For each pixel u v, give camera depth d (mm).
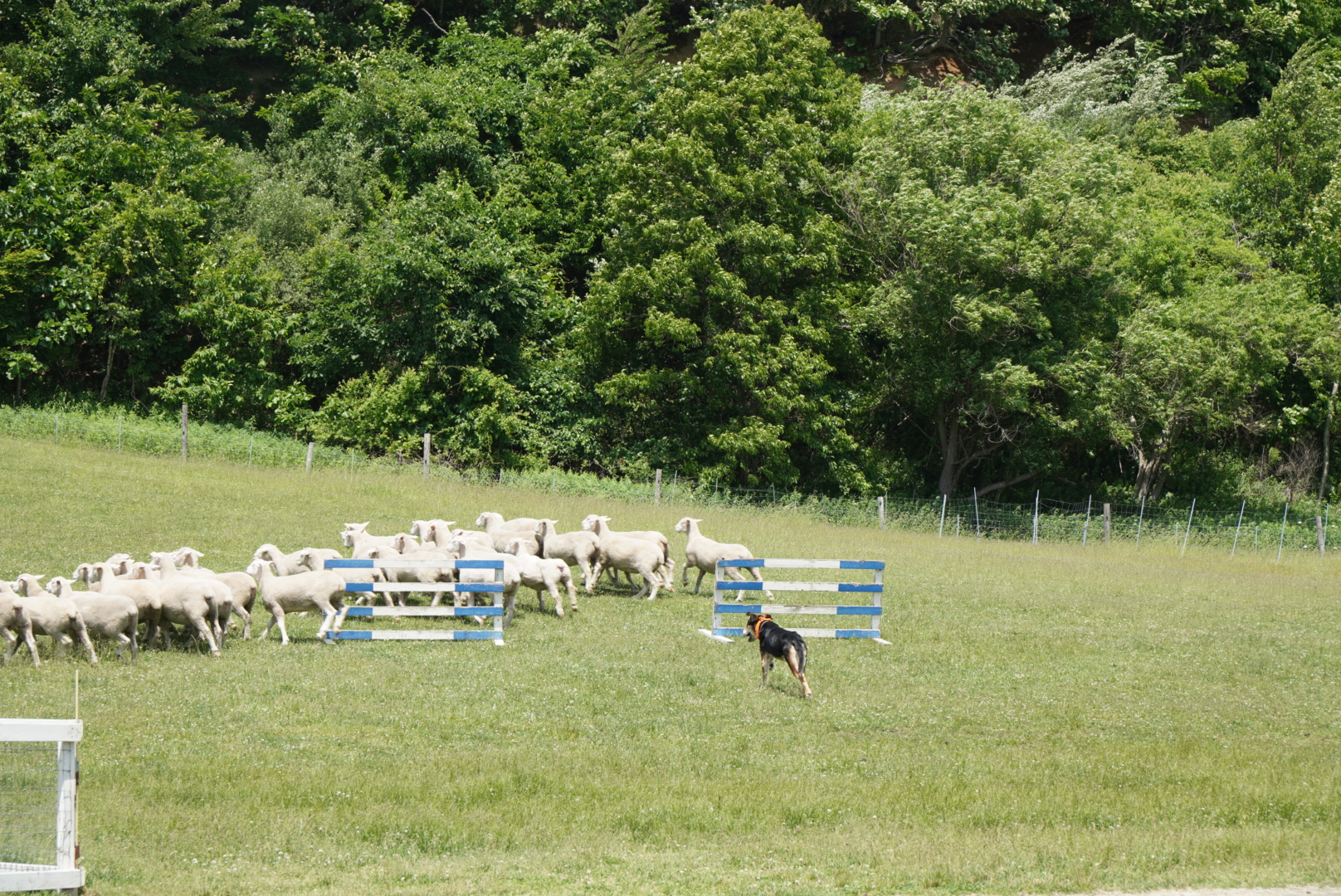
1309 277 47094
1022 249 37750
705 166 38062
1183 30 60844
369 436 38438
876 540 29875
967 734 13578
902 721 13961
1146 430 43625
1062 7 60906
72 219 36906
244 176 42250
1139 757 12742
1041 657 17812
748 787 11055
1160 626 21094
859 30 60344
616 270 40438
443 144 43906
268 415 39969
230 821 9672
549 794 10781
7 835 9039
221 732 12203
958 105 40906
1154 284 43406
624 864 9133
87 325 36281
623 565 20406
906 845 9664
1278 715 15109
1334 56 57688
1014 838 10000
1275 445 49781
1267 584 27641
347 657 15516
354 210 43688
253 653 15539
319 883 8570
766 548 26172
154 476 27969
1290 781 12102
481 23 56531
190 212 38844
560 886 8617
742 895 8500
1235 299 42219
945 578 25000
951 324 38344
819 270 39094
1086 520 36594
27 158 38812
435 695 13906
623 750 12164
